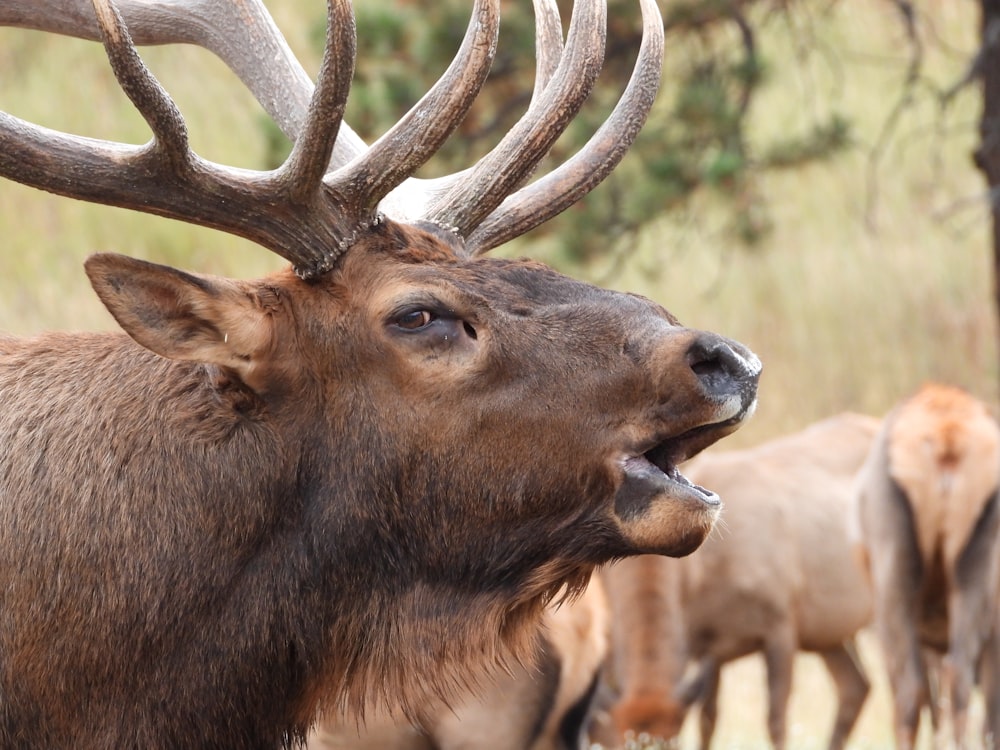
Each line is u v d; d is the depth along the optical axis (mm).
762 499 27781
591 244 31156
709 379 10250
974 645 25031
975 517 25109
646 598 24062
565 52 11930
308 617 10859
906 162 51719
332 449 10812
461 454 10664
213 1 13070
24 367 11250
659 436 10375
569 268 31766
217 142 48750
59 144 10523
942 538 25297
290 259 10883
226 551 10680
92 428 10805
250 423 10820
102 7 9977
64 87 50812
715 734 30234
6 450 10789
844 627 28641
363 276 10859
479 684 11414
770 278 47531
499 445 10594
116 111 50062
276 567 10805
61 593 10469
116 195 10617
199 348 10539
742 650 27344
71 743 10516
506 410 10547
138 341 10414
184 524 10617
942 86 52656
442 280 10703
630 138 12375
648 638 24016
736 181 31250
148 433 10758
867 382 44469
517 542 10766
